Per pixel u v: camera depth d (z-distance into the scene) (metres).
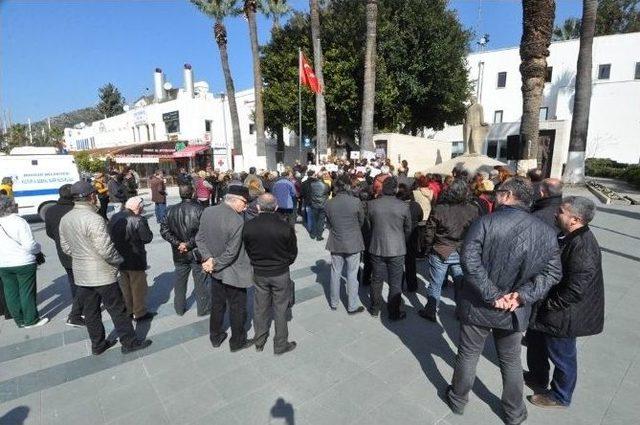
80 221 3.36
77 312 4.40
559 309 2.61
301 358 3.61
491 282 2.37
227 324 4.41
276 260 3.52
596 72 26.78
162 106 29.33
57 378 3.31
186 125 27.58
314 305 4.91
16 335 4.18
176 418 2.79
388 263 4.28
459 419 2.73
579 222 2.55
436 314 4.56
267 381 3.24
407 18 18.92
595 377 3.18
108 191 11.25
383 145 17.75
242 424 2.72
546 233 2.33
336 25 19.67
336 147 28.08
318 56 16.39
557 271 2.33
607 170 23.50
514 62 29.53
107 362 3.58
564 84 27.67
